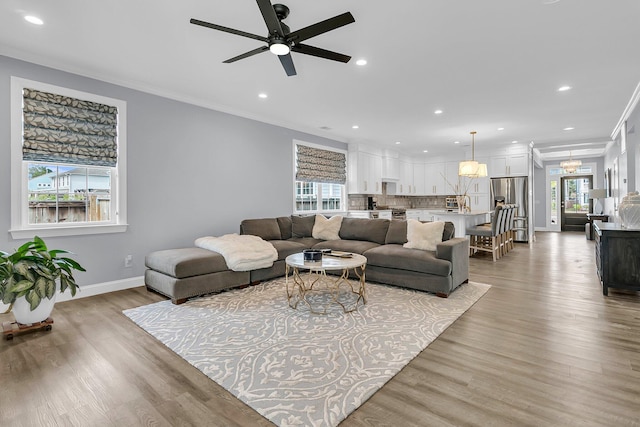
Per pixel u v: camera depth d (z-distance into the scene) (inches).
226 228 201.6
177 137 176.2
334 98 181.9
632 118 202.4
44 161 134.7
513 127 249.1
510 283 165.9
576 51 125.1
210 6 96.8
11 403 69.9
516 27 107.7
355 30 109.7
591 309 125.7
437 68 140.7
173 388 75.2
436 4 95.0
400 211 346.0
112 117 152.5
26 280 102.7
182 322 114.0
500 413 65.4
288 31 93.8
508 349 93.0
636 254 137.6
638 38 114.9
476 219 278.7
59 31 111.0
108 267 152.2
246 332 105.3
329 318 116.9
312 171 264.7
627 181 224.7
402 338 100.0
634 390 72.6
